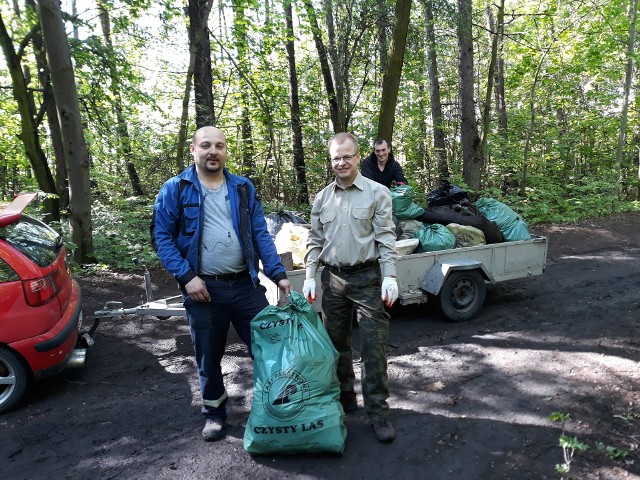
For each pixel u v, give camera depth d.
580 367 3.94
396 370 4.07
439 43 13.24
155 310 4.64
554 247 9.03
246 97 13.18
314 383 2.82
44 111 9.59
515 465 2.74
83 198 8.03
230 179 3.07
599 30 14.55
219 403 3.16
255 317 2.97
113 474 2.82
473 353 4.36
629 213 12.34
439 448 2.93
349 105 11.86
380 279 3.15
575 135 16.38
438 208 5.86
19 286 3.50
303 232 4.84
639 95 16.75
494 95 18.27
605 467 2.70
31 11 8.77
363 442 3.01
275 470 2.78
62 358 3.73
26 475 2.85
